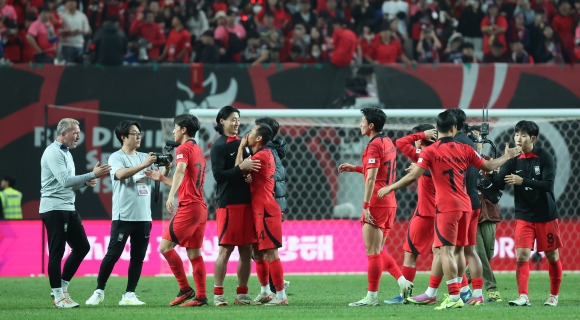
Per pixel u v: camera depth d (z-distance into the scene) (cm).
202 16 6462
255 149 3262
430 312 2894
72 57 6144
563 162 5469
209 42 6016
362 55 6222
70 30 6159
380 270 3200
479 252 3506
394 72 5750
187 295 3291
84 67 5612
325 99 5716
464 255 3225
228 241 3231
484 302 3406
